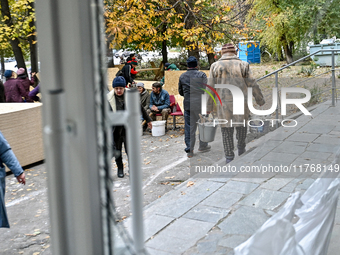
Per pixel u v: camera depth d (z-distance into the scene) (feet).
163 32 28.73
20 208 14.56
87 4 3.25
